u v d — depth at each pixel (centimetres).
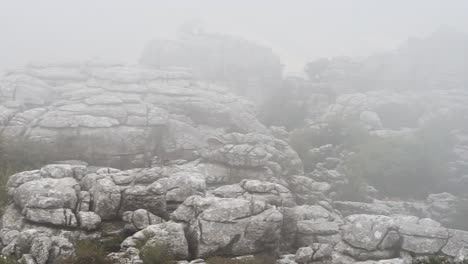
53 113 3788
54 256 2059
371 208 3381
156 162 3822
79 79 4875
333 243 2547
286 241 2645
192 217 2389
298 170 3962
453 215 3500
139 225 2367
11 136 3444
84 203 2436
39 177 2636
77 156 3625
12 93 4134
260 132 4722
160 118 3984
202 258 2233
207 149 3981
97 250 2106
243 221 2356
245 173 3444
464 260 2077
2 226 2314
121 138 3769
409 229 2461
